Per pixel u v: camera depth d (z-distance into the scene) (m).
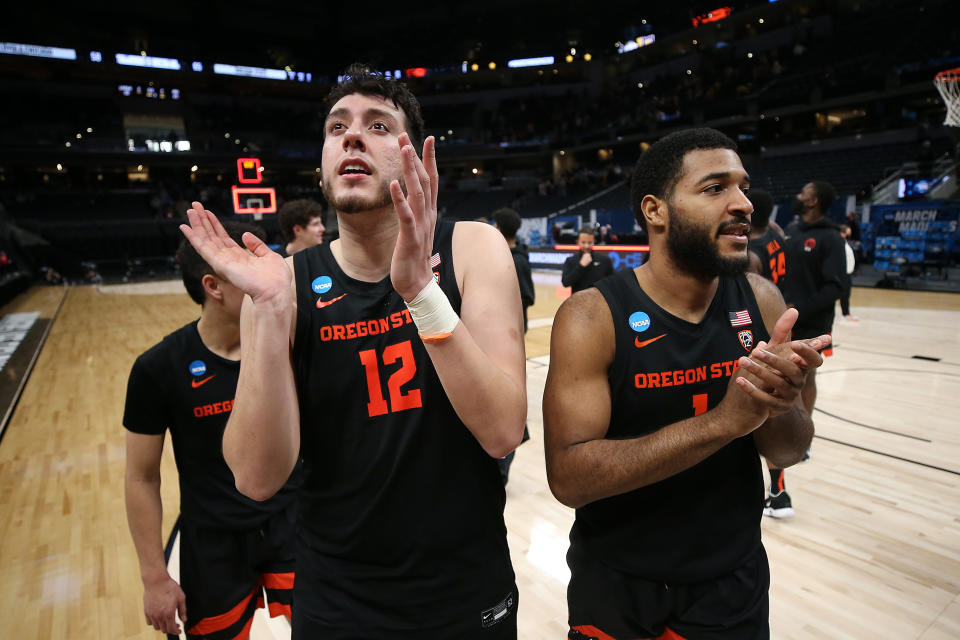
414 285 0.88
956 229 11.19
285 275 0.96
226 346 1.50
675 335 1.20
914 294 10.09
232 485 1.53
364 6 31.02
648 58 27.06
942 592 2.26
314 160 27.97
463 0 29.44
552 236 18.14
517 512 3.02
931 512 2.88
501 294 1.07
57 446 4.29
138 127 26.14
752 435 1.27
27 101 23.81
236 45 29.30
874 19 19.62
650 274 1.25
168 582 1.45
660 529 1.19
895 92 16.77
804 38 21.78
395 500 1.05
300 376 1.08
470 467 1.07
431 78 29.92
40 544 2.87
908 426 4.01
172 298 13.97
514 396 0.97
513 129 28.45
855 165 16.67
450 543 1.05
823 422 4.11
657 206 1.19
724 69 23.19
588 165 27.38
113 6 26.05
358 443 1.05
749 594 1.20
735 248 1.12
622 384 1.21
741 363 0.96
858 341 6.54
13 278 13.88
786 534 2.70
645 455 1.06
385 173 1.02
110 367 6.90
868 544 2.61
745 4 22.38
